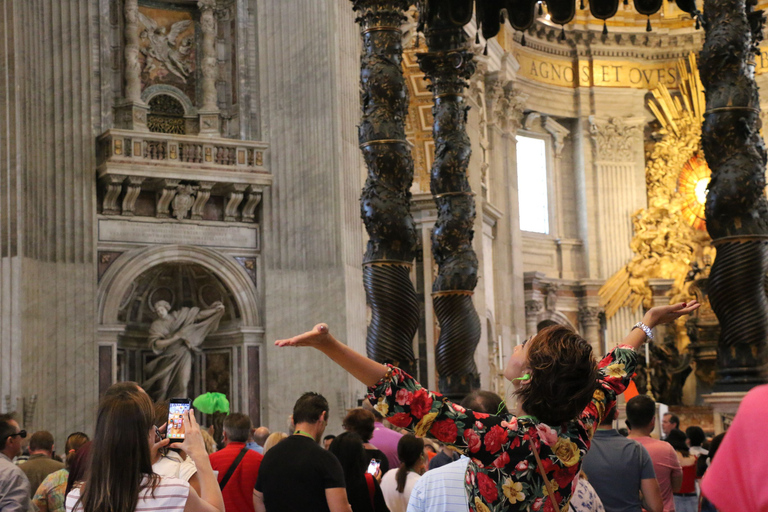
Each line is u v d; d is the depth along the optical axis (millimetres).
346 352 2482
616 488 4246
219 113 15422
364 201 7070
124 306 14570
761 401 1414
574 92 26188
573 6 7547
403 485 5195
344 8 15695
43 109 13531
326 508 4480
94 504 2936
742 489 1389
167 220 14500
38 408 12820
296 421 4762
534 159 25766
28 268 12914
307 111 15312
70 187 13688
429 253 18297
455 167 8062
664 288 25109
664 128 26453
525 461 2418
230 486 5027
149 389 14617
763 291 6363
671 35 26219
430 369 18047
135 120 14516
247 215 15086
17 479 4605
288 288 15031
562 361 2443
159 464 3689
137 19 14906
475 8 8062
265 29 15578
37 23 13586
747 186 6375
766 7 25219
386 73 7141
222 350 15156
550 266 25500
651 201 25906
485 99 22281
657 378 24234
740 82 6543
